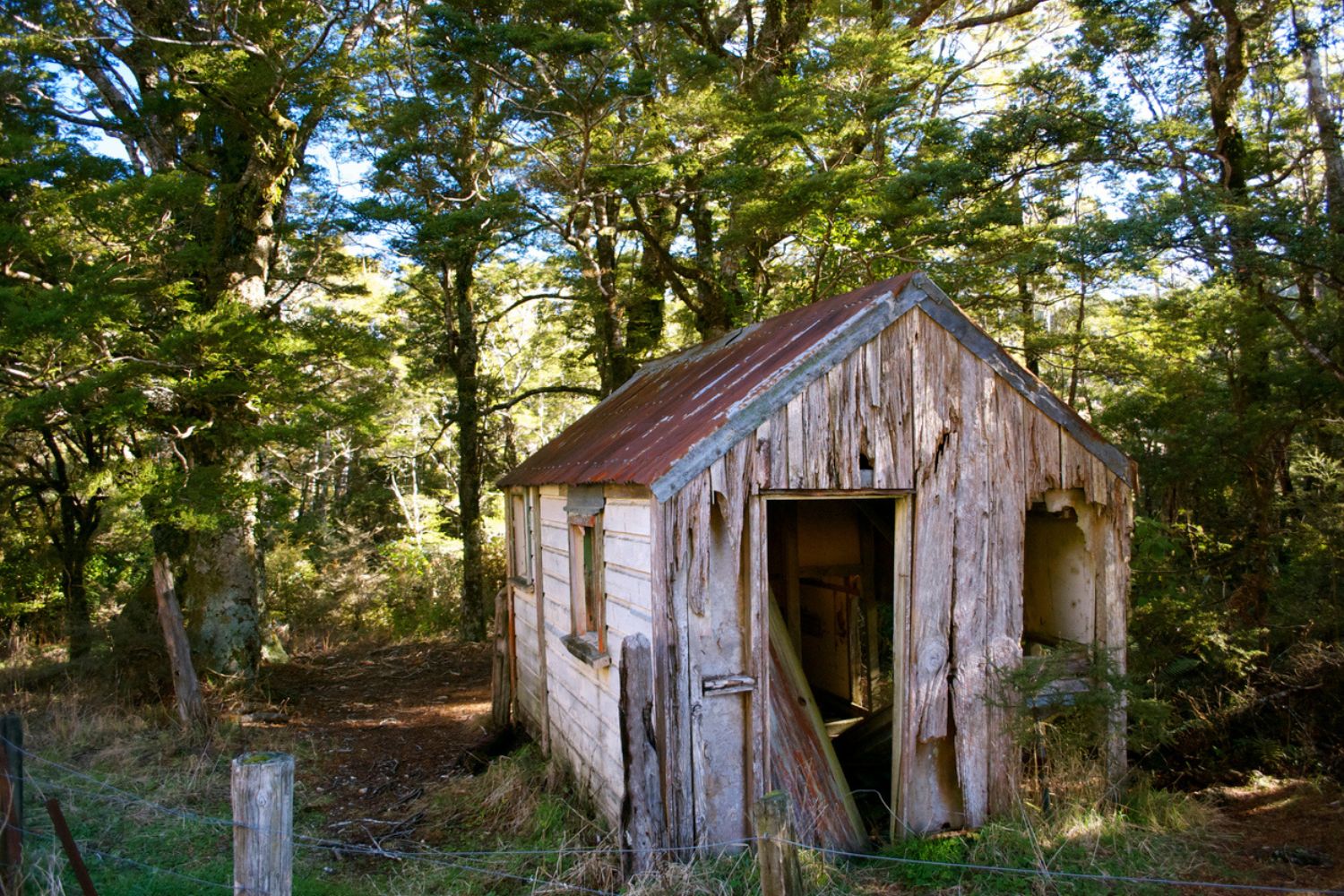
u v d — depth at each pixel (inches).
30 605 558.3
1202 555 374.6
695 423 233.1
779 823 149.3
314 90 463.5
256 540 595.8
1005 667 246.7
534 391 671.1
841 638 397.7
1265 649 321.7
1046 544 285.9
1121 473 261.0
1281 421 352.2
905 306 238.2
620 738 225.3
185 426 439.8
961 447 247.0
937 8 649.0
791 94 485.4
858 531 382.3
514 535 423.2
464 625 671.1
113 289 352.8
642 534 230.8
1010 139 390.3
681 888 197.0
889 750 299.4
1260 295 352.2
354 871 251.1
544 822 267.9
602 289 574.6
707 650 221.3
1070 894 207.0
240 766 136.3
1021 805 240.1
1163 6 385.7
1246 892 203.6
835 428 232.5
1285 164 429.7
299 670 569.9
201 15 445.7
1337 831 237.5
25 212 377.4
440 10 382.9
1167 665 312.0
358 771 353.7
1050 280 503.8
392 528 1074.1
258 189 471.2
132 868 235.1
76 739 350.3
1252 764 293.9
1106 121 384.5
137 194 346.9
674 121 515.2
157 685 427.8
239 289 465.1
